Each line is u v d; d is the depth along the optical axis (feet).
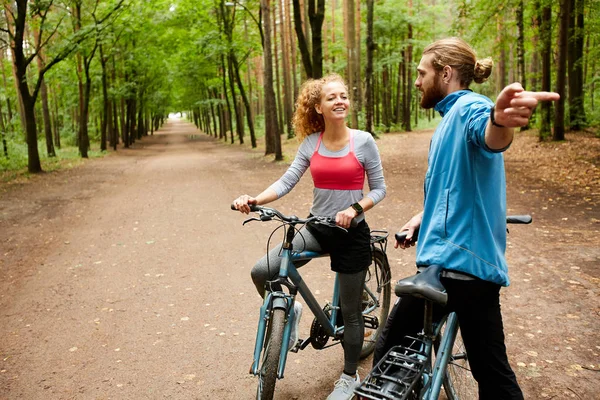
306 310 13.98
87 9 57.82
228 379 10.39
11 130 85.10
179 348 11.93
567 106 58.70
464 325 6.68
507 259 17.34
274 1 98.58
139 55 97.14
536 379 9.61
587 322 12.01
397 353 6.36
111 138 114.01
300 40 50.37
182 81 122.52
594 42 53.78
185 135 195.62
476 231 6.16
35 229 26.61
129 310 14.52
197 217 28.35
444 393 9.34
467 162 6.05
